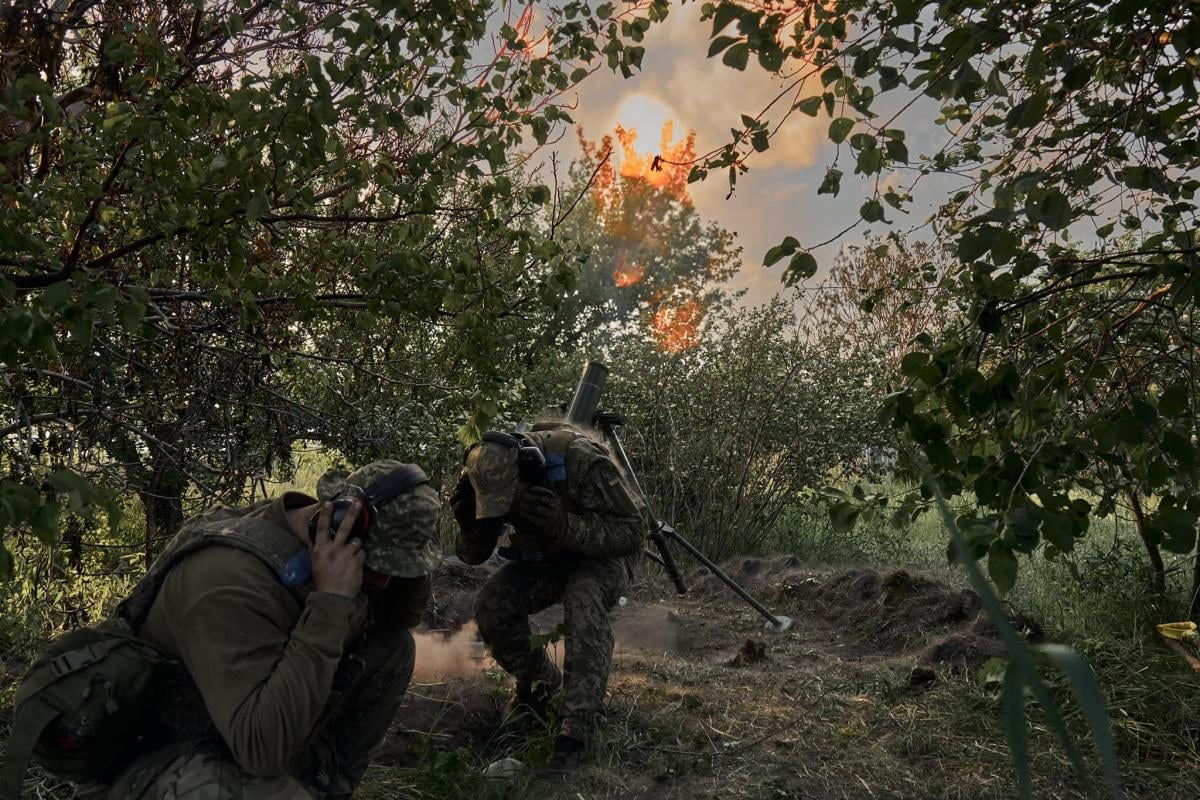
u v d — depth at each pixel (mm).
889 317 7586
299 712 1886
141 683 1929
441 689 4023
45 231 3049
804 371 8062
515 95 3250
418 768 3289
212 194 2771
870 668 4590
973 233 2189
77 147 2697
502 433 3381
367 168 3094
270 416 4445
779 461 8008
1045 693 889
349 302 3611
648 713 3988
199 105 2748
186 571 2027
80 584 4133
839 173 2385
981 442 2865
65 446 3729
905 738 3719
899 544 7648
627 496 3594
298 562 2064
